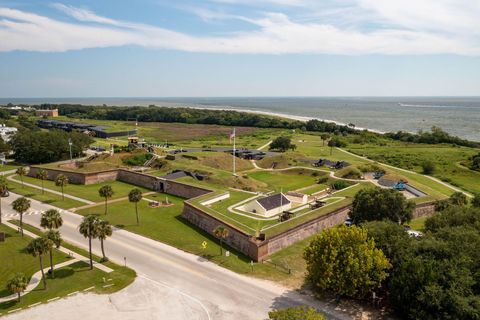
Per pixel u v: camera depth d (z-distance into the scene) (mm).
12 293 50500
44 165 130000
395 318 45625
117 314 46031
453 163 145250
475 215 59656
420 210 85375
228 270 57875
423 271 42625
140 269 57938
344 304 48656
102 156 135000
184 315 45969
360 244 48062
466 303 38969
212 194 88812
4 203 93000
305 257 50812
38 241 50719
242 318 45469
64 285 52719
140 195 79062
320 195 99750
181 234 72438
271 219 74250
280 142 168500
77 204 92125
